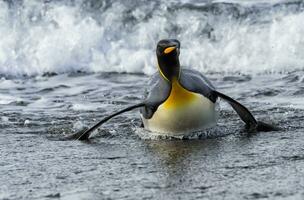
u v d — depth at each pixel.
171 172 9.39
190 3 21.33
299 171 9.19
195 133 11.58
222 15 20.91
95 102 15.41
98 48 20.58
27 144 11.58
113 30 21.06
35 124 13.15
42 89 17.42
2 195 8.55
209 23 20.89
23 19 21.11
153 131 11.80
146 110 11.66
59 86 17.75
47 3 21.42
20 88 17.70
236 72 19.14
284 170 9.26
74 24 20.97
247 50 19.84
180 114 11.28
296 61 19.06
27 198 8.40
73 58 20.23
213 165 9.70
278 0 21.22
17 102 15.52
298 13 20.58
